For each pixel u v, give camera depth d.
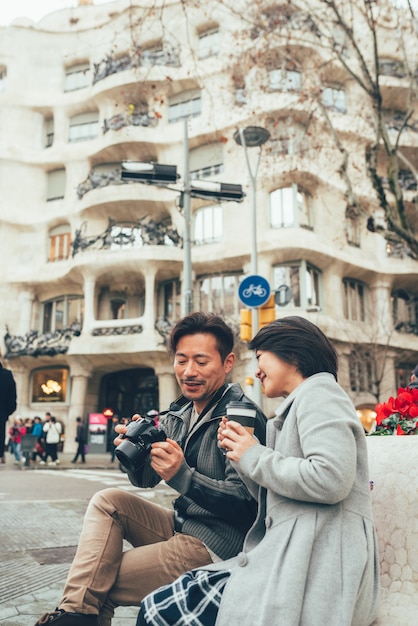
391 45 27.27
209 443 2.15
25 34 32.59
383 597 1.91
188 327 2.21
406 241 11.82
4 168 30.59
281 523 1.72
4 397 5.84
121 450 1.96
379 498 2.07
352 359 25.50
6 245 29.98
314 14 13.71
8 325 29.20
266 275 24.56
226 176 26.23
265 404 23.05
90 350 25.73
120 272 26.58
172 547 2.07
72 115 31.55
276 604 1.57
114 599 2.05
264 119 25.14
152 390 30.02
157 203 27.17
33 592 3.69
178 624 1.72
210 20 28.41
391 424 2.66
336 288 25.48
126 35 30.69
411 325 27.59
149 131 27.91
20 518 7.06
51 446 19.31
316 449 1.64
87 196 27.72
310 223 25.34
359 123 25.97
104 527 2.09
